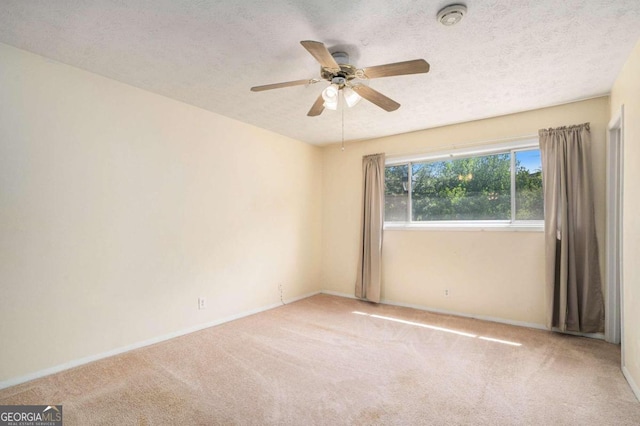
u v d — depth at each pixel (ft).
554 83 8.86
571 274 9.94
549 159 10.37
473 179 12.40
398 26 6.24
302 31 6.43
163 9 5.78
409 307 13.46
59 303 7.70
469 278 12.14
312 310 13.03
